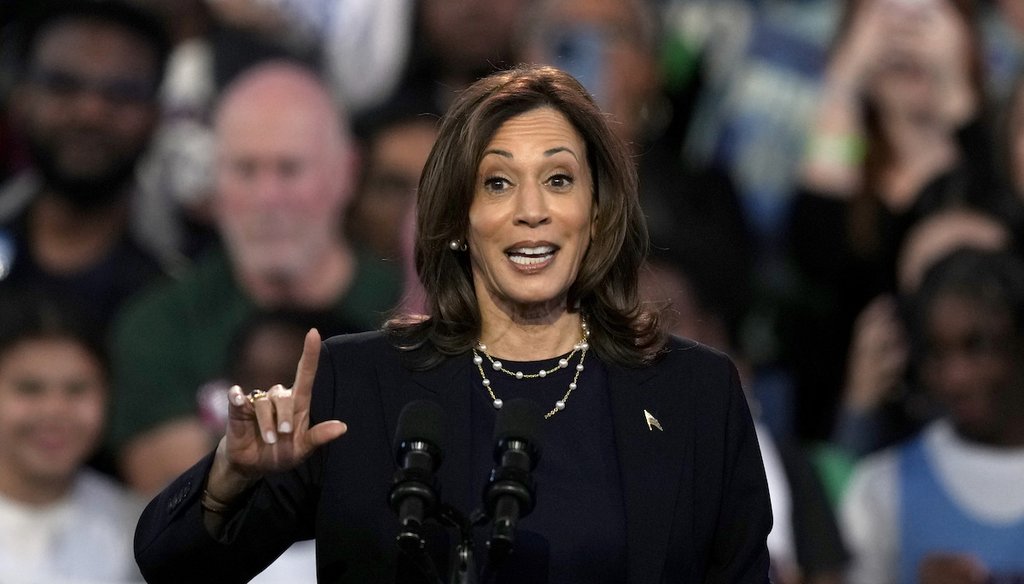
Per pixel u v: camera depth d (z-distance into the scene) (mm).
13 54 18047
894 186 19266
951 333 18516
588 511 7859
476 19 18500
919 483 18219
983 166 19281
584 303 8461
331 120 18234
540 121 8125
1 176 17891
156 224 17969
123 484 17156
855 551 18094
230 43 18312
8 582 16047
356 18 18438
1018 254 18969
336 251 18062
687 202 18859
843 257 19109
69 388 16766
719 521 8258
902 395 18750
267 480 8016
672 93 19109
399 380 8188
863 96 19344
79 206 17719
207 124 18109
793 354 18906
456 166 8109
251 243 17922
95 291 17562
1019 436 18188
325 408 8141
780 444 17906
